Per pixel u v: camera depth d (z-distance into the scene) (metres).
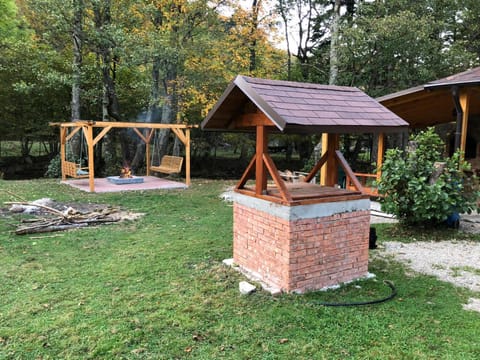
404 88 12.83
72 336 2.95
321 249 3.88
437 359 2.65
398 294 3.81
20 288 3.90
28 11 15.33
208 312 3.36
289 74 17.95
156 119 16.28
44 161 18.25
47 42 14.58
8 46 14.03
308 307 3.46
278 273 3.86
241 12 14.65
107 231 6.34
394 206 6.23
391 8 13.11
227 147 21.94
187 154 12.03
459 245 5.63
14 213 7.53
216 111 4.30
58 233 6.16
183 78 13.95
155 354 2.72
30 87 13.13
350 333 3.01
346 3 15.98
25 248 5.29
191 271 4.43
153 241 5.75
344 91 4.45
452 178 6.16
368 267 4.65
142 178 12.38
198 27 14.46
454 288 4.00
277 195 3.95
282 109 3.46
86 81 14.02
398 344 2.85
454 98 7.43
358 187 4.17
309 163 13.70
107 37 12.31
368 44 12.11
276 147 22.31
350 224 4.05
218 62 13.91
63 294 3.76
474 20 15.17
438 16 13.70
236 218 4.56
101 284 4.03
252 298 3.65
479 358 2.66
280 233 3.77
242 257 4.50
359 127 3.67
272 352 2.74
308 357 2.68
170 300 3.62
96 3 11.88
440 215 5.96
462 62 12.60
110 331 3.03
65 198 9.29
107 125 10.55
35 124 15.55
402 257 5.07
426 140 6.43
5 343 2.86
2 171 16.11
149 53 12.29
